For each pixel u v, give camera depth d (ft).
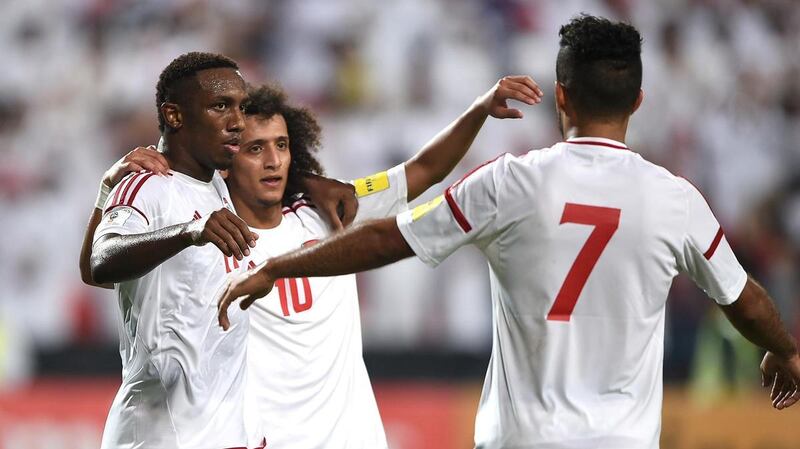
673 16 156.56
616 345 40.88
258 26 152.46
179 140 48.91
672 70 152.76
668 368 122.31
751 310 43.34
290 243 56.34
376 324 124.26
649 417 41.24
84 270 52.29
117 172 48.57
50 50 150.10
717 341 115.14
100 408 108.27
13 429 107.96
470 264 126.31
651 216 40.93
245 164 55.26
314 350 54.90
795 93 154.81
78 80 147.54
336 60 149.79
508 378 41.57
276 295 54.49
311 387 54.54
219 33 151.74
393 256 41.68
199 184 49.44
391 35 150.41
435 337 124.36
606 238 40.68
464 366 121.39
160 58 148.66
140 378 47.55
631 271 40.83
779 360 45.44
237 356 49.32
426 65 148.15
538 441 40.32
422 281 125.39
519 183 40.98
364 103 146.72
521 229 40.91
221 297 40.96
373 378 121.70
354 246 41.32
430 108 146.00
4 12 152.35
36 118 144.56
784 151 149.89
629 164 41.60
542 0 154.20
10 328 124.67
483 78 148.36
